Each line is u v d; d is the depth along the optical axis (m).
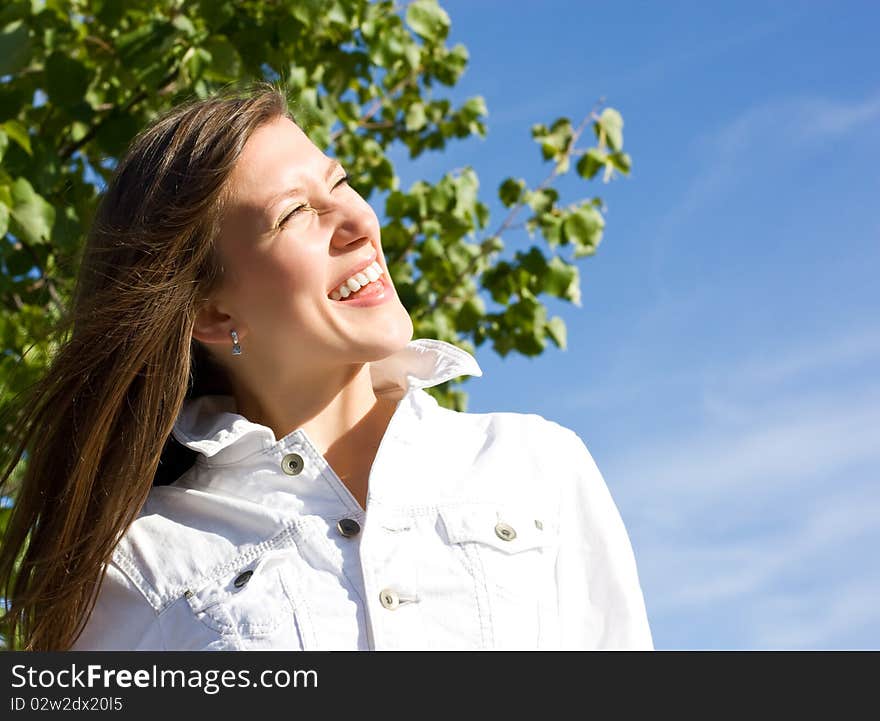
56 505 1.63
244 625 1.39
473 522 1.44
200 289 1.58
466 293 4.44
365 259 1.53
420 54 4.82
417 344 1.69
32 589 1.56
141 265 1.60
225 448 1.56
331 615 1.38
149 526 1.54
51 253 3.56
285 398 1.59
